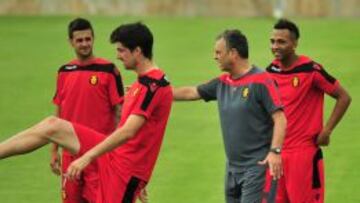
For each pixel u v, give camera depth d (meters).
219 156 39.53
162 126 23.91
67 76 27.30
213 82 25.56
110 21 86.38
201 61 63.91
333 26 83.25
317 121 26.78
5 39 74.50
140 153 23.84
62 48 70.00
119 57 23.75
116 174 23.91
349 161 38.50
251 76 24.03
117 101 27.19
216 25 84.38
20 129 44.81
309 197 26.97
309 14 92.25
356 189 34.53
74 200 27.00
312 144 26.83
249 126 24.08
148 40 23.62
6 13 93.00
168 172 36.94
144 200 25.09
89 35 27.06
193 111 48.25
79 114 27.20
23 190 34.44
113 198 23.95
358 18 91.25
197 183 35.38
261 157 24.09
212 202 32.84
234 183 24.61
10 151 22.94
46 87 55.34
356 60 63.38
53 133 23.28
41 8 93.12
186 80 57.31
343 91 26.78
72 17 89.88
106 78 27.06
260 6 92.81
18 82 56.84
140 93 23.38
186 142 41.97
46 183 35.38
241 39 24.14
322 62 62.72
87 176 26.41
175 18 90.69
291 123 26.69
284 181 26.92
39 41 73.50
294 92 26.64
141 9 93.31
